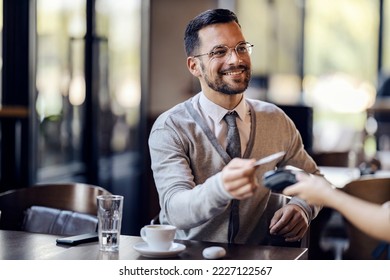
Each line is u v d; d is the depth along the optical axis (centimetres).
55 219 240
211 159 221
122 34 546
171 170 213
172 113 227
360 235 284
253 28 771
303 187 153
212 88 220
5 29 410
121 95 548
